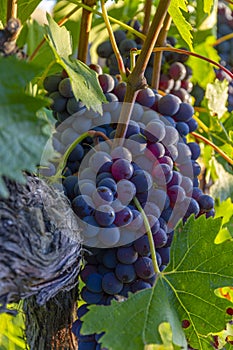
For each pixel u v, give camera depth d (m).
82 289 0.65
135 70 0.63
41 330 0.67
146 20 0.79
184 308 0.62
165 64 0.80
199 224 0.64
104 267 0.64
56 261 0.57
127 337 0.59
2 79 0.50
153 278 0.64
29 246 0.55
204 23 0.89
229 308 0.63
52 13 0.89
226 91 0.85
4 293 0.55
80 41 0.71
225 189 0.82
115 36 0.80
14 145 0.50
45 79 0.68
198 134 0.79
